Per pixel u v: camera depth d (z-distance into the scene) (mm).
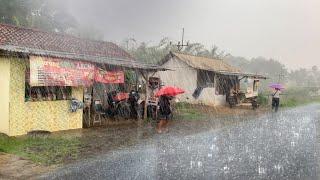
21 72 15281
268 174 10250
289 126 22078
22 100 15375
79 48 20781
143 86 24797
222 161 11844
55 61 15891
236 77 36406
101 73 18672
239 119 25172
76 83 16922
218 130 19703
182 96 31766
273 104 31109
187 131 18891
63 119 17375
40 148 13312
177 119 23609
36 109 15992
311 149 14328
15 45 16422
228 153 13258
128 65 19812
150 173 10219
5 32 17516
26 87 15648
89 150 13367
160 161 11734
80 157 12164
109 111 21094
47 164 11125
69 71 16594
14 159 11633
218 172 10383
